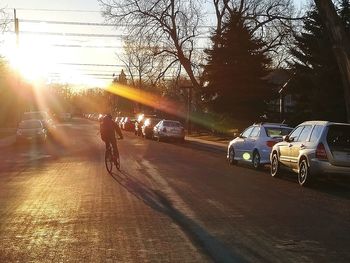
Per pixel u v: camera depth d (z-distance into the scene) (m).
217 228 9.13
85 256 7.30
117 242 8.11
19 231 8.91
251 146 20.16
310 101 30.38
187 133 50.62
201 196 12.80
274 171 17.42
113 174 17.47
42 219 9.93
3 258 7.20
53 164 21.22
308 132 15.79
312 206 11.65
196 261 7.04
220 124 42.50
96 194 13.05
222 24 46.09
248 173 18.53
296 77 32.69
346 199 12.84
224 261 7.04
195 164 21.55
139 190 13.74
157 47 47.72
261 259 7.15
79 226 9.29
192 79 48.50
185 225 9.36
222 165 21.50
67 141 38.78
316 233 8.84
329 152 14.67
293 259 7.16
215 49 40.16
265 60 40.31
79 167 19.91
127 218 9.99
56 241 8.19
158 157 24.81
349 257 7.29
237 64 39.25
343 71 19.89
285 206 11.57
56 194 13.09
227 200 12.25
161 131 39.41
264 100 39.75
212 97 41.41
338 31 19.67
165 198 12.41
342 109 28.09
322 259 7.18
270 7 47.16
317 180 16.62
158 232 8.80
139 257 7.24
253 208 11.22
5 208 11.13
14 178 16.55
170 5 46.41
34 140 35.22
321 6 19.91
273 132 19.84
